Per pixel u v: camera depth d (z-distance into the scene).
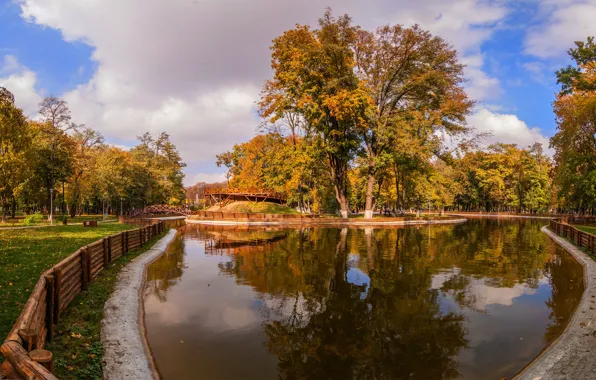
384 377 6.50
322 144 41.84
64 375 5.48
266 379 6.31
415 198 59.59
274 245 23.80
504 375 6.59
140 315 9.36
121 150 70.50
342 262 17.36
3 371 4.14
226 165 74.19
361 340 8.19
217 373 6.52
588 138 32.78
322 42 40.19
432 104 42.62
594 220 42.41
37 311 5.72
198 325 8.96
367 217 44.19
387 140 41.50
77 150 48.19
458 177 76.69
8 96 30.98
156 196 75.06
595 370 6.30
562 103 35.97
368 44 40.94
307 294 11.80
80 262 9.98
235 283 13.23
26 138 32.81
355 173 62.81
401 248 22.30
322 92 40.22
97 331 7.42
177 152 83.12
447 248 22.36
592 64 30.03
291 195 56.81
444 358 7.29
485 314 9.90
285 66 41.72
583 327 8.33
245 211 49.47
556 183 36.75
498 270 15.55
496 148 79.56
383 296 11.59
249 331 8.62
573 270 15.63
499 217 73.81
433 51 39.50
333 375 6.59
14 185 36.06
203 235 30.92
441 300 11.16
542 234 32.69
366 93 38.44
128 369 6.08
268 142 56.59
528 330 8.73
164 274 14.69
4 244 16.14
